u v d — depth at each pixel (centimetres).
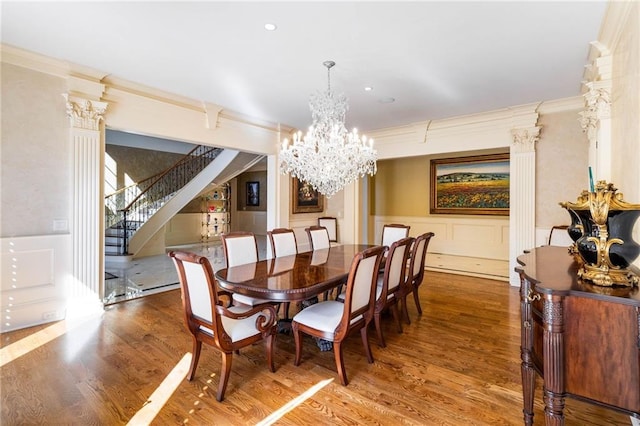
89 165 347
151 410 194
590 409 199
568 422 187
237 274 267
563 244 409
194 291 215
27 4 225
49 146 325
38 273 319
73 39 276
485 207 700
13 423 181
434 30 259
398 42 278
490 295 434
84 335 299
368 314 252
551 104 442
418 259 354
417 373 238
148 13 237
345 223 682
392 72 341
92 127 349
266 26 254
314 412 193
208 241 1010
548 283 142
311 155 352
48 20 247
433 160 764
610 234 141
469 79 359
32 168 316
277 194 579
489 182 695
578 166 432
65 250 335
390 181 830
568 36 268
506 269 591
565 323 131
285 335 312
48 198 326
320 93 371
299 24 251
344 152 346
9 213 304
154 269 594
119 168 811
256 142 539
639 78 194
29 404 198
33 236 316
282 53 299
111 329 313
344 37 270
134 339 292
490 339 297
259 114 501
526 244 467
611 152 280
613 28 242
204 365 248
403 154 587
